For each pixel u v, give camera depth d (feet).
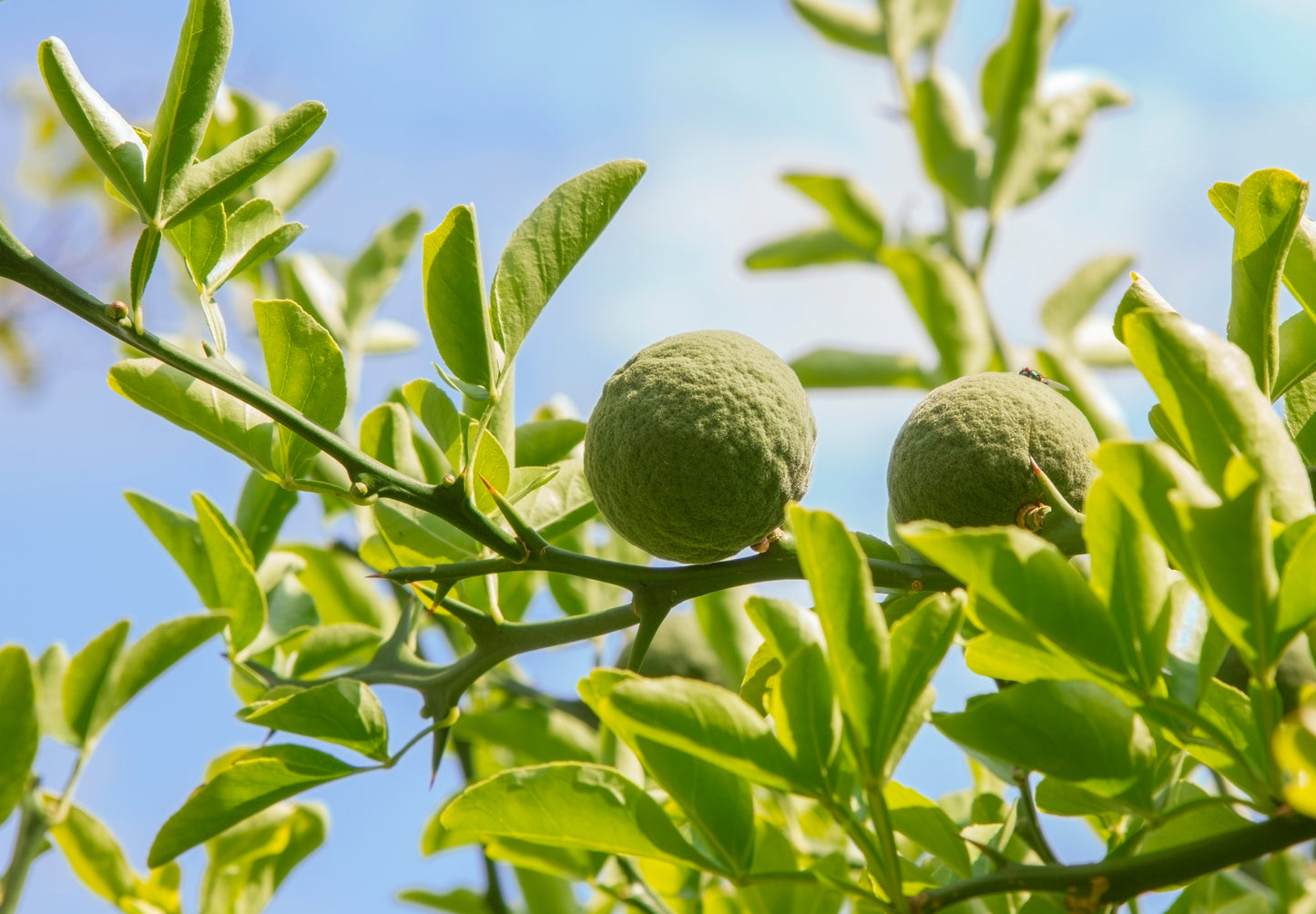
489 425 2.49
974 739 2.22
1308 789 2.11
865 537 2.46
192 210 2.33
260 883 2.70
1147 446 2.15
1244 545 2.14
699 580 2.43
